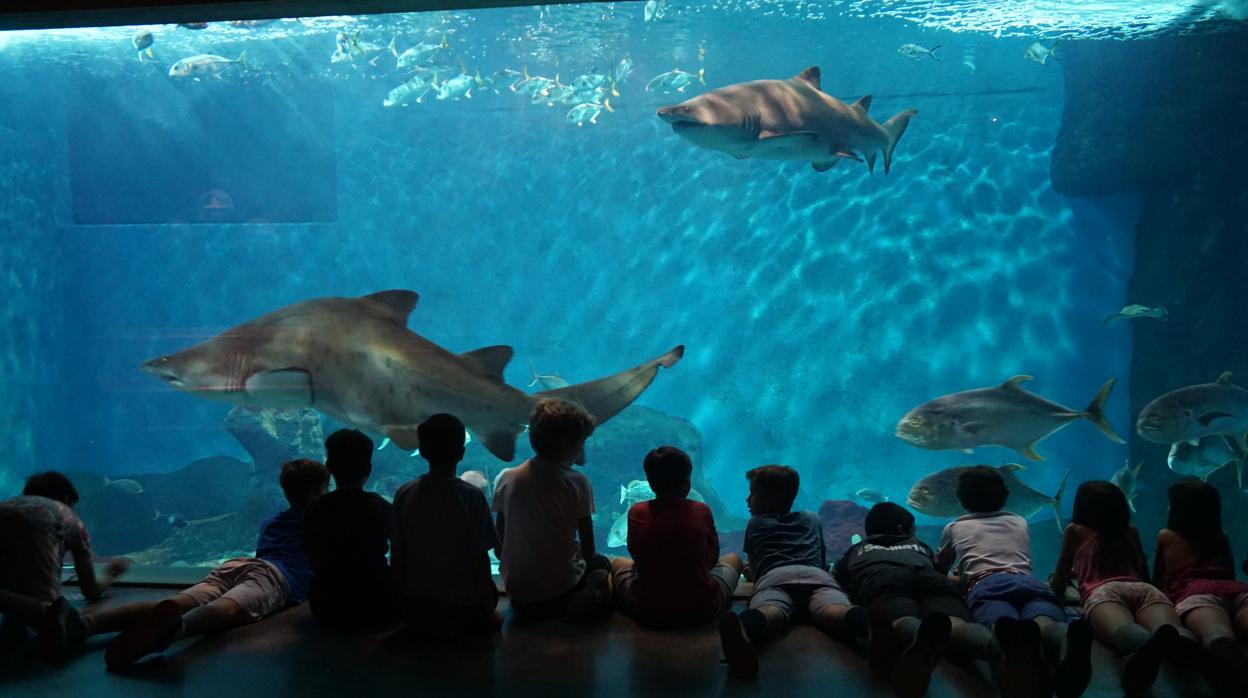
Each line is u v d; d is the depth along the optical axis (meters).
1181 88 17.22
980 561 3.86
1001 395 7.17
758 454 29.98
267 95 29.42
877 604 3.18
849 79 26.77
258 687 3.17
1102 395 6.87
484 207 31.72
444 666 3.39
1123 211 24.81
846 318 28.91
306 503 4.40
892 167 27.48
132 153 29.64
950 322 27.61
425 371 5.29
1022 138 26.53
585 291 31.69
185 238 31.20
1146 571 3.76
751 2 22.00
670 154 29.94
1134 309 13.05
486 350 5.27
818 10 22.33
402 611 3.79
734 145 7.71
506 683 3.20
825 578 3.91
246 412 14.33
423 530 3.69
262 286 32.09
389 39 25.84
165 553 14.91
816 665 3.35
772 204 29.31
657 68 26.72
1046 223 26.27
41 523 3.89
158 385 31.66
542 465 4.04
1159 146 17.08
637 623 3.91
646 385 5.30
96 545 16.47
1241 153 16.28
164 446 31.95
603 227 31.22
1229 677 2.73
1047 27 20.08
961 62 25.11
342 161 31.38
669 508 3.92
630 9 23.08
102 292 29.52
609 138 30.11
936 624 2.77
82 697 3.08
